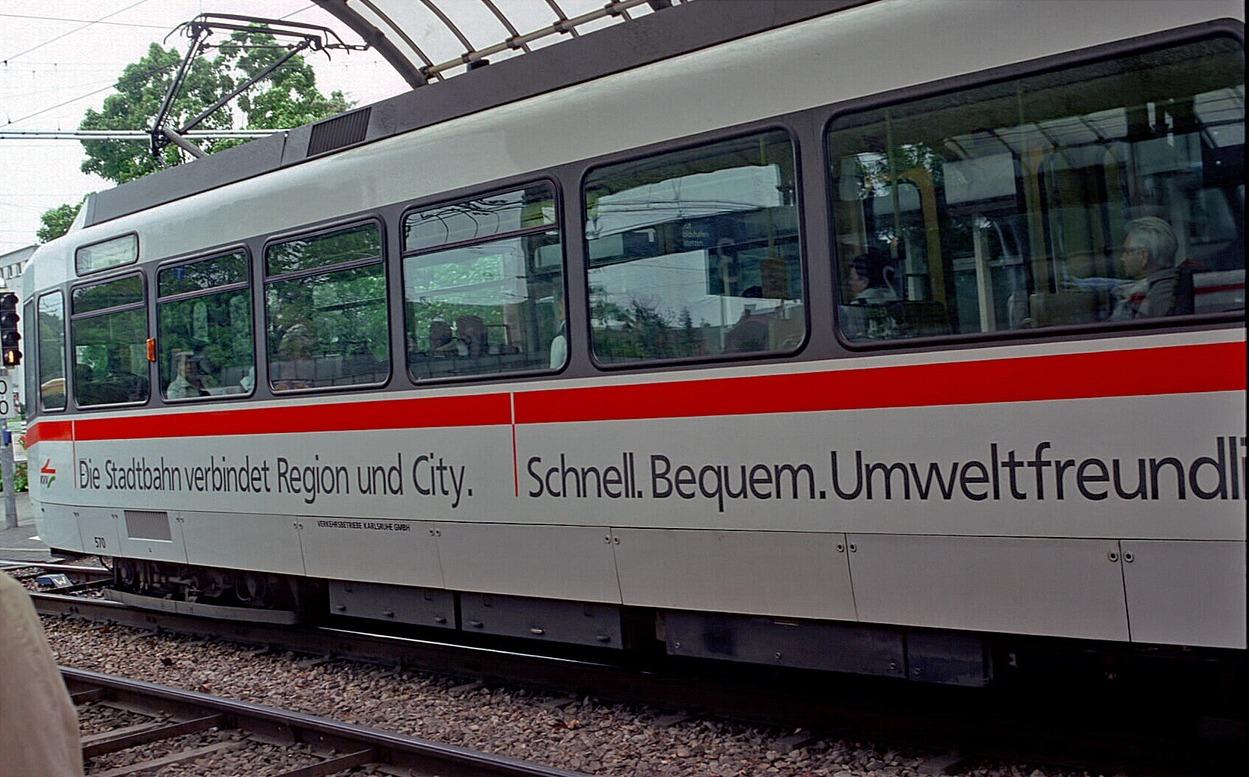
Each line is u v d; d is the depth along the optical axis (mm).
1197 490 4535
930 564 5188
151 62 32969
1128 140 4719
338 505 7762
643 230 6148
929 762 5312
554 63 6633
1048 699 6332
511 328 6754
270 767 5914
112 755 6285
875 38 5340
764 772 5414
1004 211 5020
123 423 9609
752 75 5730
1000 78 4992
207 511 8812
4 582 2070
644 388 6125
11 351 15609
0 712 1988
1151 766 4945
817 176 5504
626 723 6328
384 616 7844
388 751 5734
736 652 6078
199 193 8984
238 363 8516
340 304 7762
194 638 9656
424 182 7203
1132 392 4676
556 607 6824
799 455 5570
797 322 5582
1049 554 4867
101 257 9898
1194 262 4582
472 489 6949
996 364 4996
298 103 32656
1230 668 4949
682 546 6012
